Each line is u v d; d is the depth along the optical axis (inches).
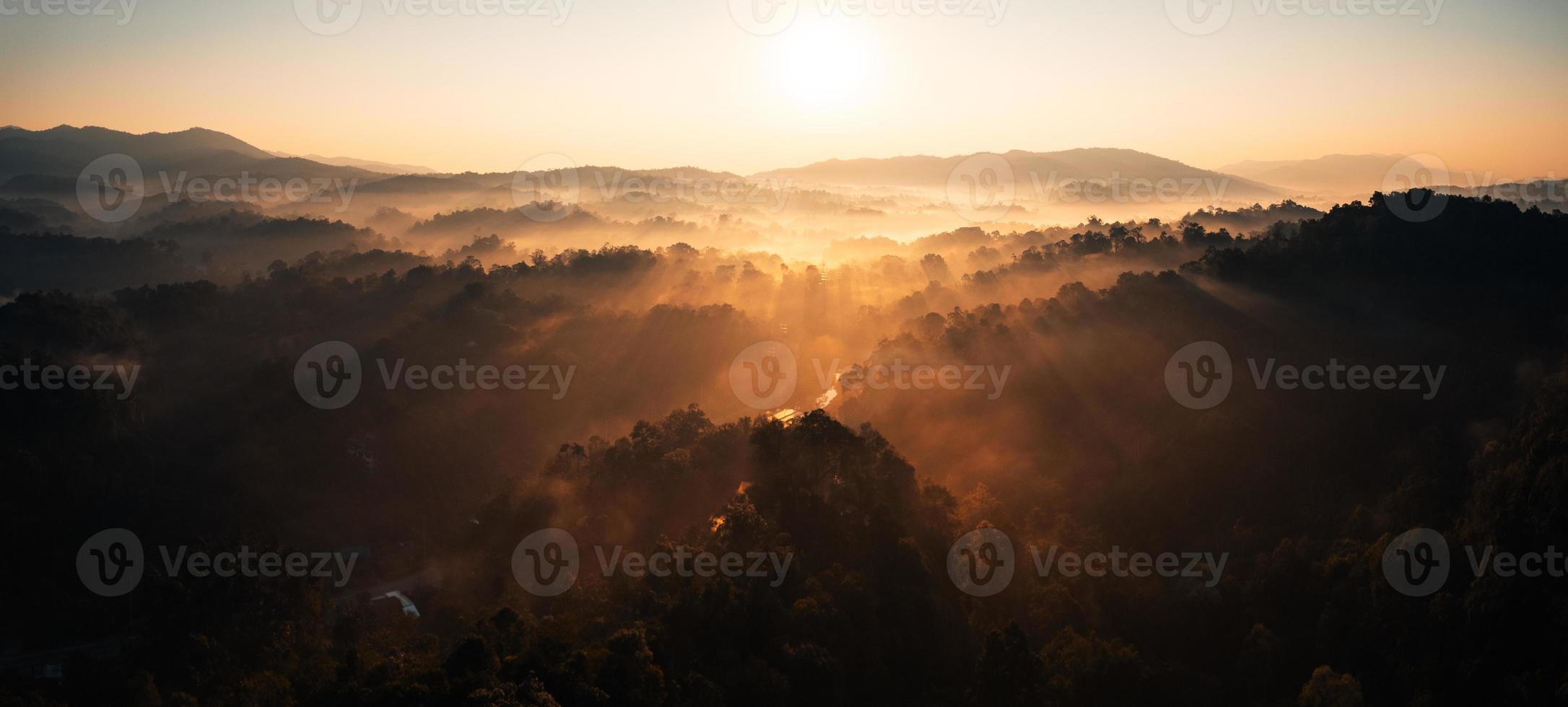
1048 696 2390.5
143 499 4001.0
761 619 2365.9
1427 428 3371.1
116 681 2615.7
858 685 2388.0
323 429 4699.8
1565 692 2293.3
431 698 1995.6
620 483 3442.4
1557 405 2933.1
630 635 2137.1
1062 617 2787.9
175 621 2815.0
